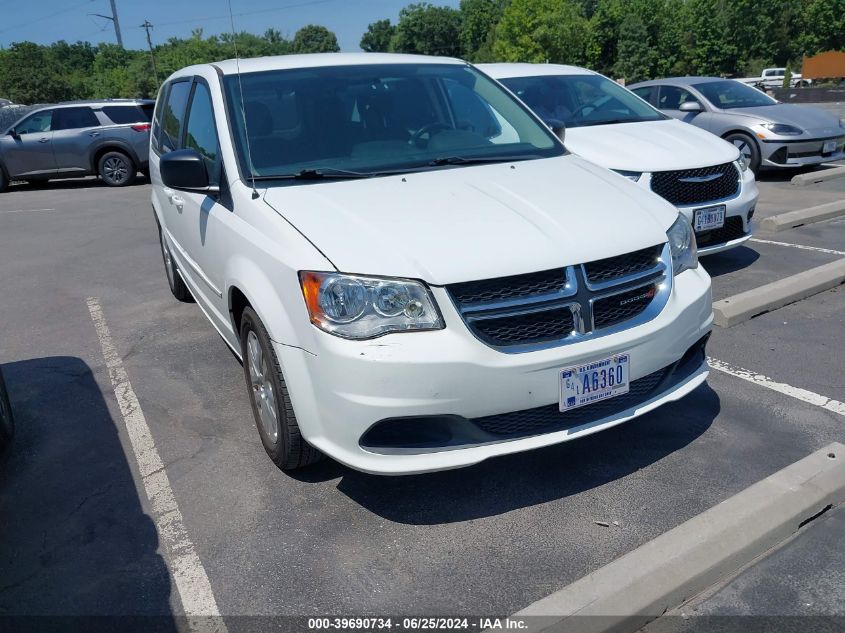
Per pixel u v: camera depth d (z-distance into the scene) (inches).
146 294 262.7
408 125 156.6
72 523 124.6
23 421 164.7
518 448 111.4
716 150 230.1
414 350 105.3
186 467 140.3
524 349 109.3
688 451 135.1
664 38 2869.1
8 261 335.3
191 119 179.3
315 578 107.8
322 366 109.7
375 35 5007.4
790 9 2817.4
